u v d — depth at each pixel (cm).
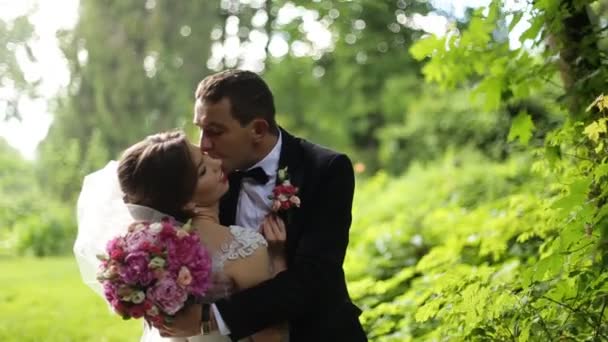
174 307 345
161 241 347
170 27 2667
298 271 365
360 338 383
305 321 376
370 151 2695
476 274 500
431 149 1916
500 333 443
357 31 2345
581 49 521
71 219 2073
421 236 888
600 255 435
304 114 2916
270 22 2767
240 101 369
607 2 628
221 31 2802
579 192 416
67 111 2573
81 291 1303
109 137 2584
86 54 2594
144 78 2620
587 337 425
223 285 362
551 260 425
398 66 2633
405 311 631
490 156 1485
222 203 383
